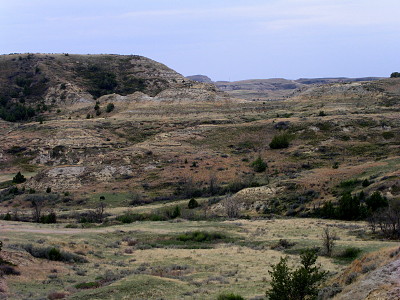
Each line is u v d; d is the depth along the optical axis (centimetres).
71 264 3275
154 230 5031
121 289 2422
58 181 9394
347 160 9250
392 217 4416
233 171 9281
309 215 6112
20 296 2347
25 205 8050
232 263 3447
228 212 6638
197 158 10150
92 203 7944
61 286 2645
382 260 2095
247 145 11225
